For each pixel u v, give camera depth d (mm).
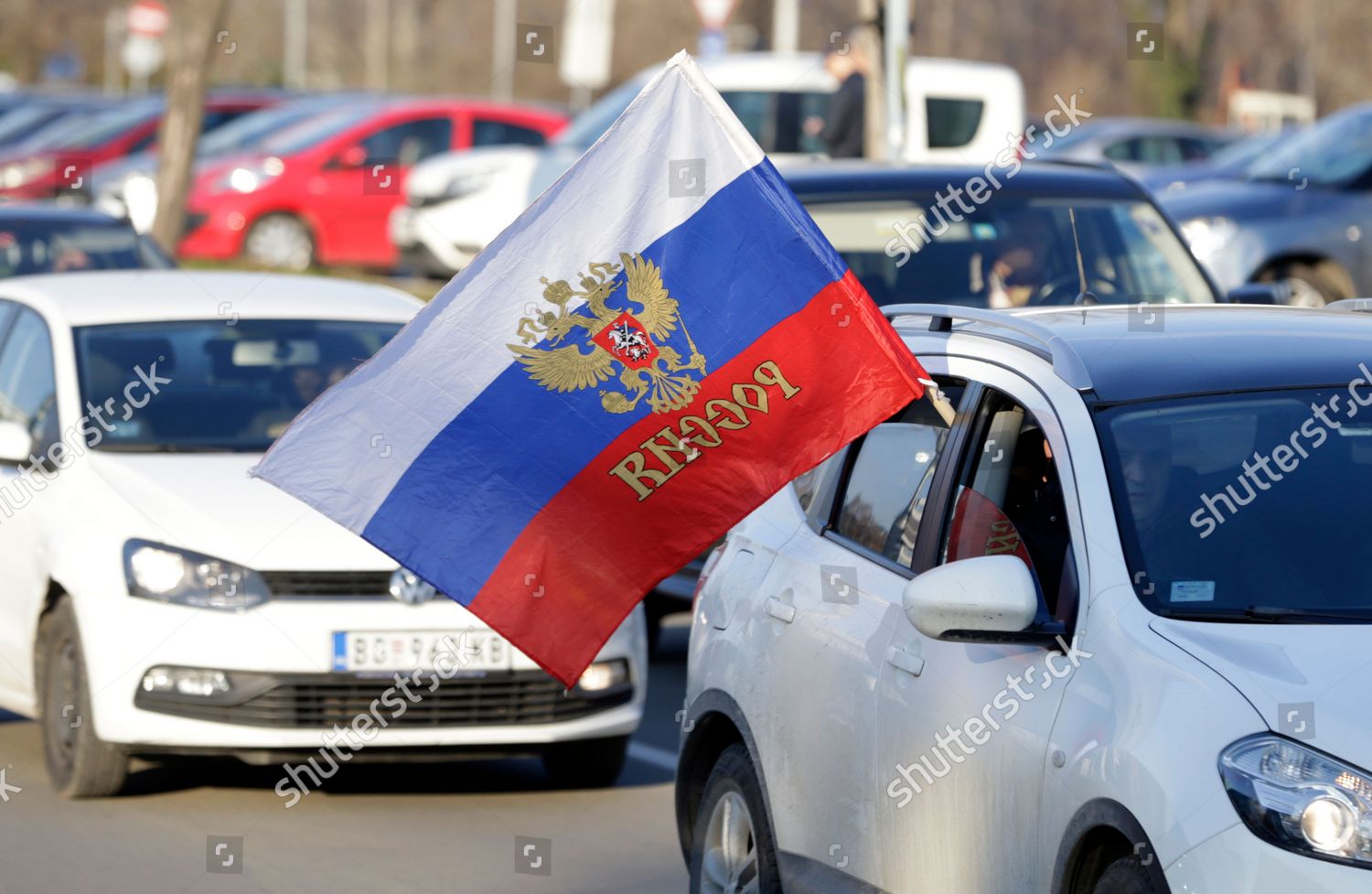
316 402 14148
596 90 128625
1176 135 80562
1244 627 11875
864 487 15406
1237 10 120438
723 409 14031
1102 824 11414
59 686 22203
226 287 26578
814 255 13992
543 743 21938
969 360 14805
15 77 144500
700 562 27969
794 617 15164
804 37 110312
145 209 38094
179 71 59594
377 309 26469
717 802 16250
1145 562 12367
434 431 14055
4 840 20391
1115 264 26906
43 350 24984
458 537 14039
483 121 74688
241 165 72125
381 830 21047
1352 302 15961
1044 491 13555
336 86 142000
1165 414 13281
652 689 28734
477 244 66312
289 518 21812
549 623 14055
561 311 14094
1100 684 11898
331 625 21281
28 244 38438
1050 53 117250
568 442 14062
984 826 12555
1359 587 12328
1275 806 10625
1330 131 47594
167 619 21281
